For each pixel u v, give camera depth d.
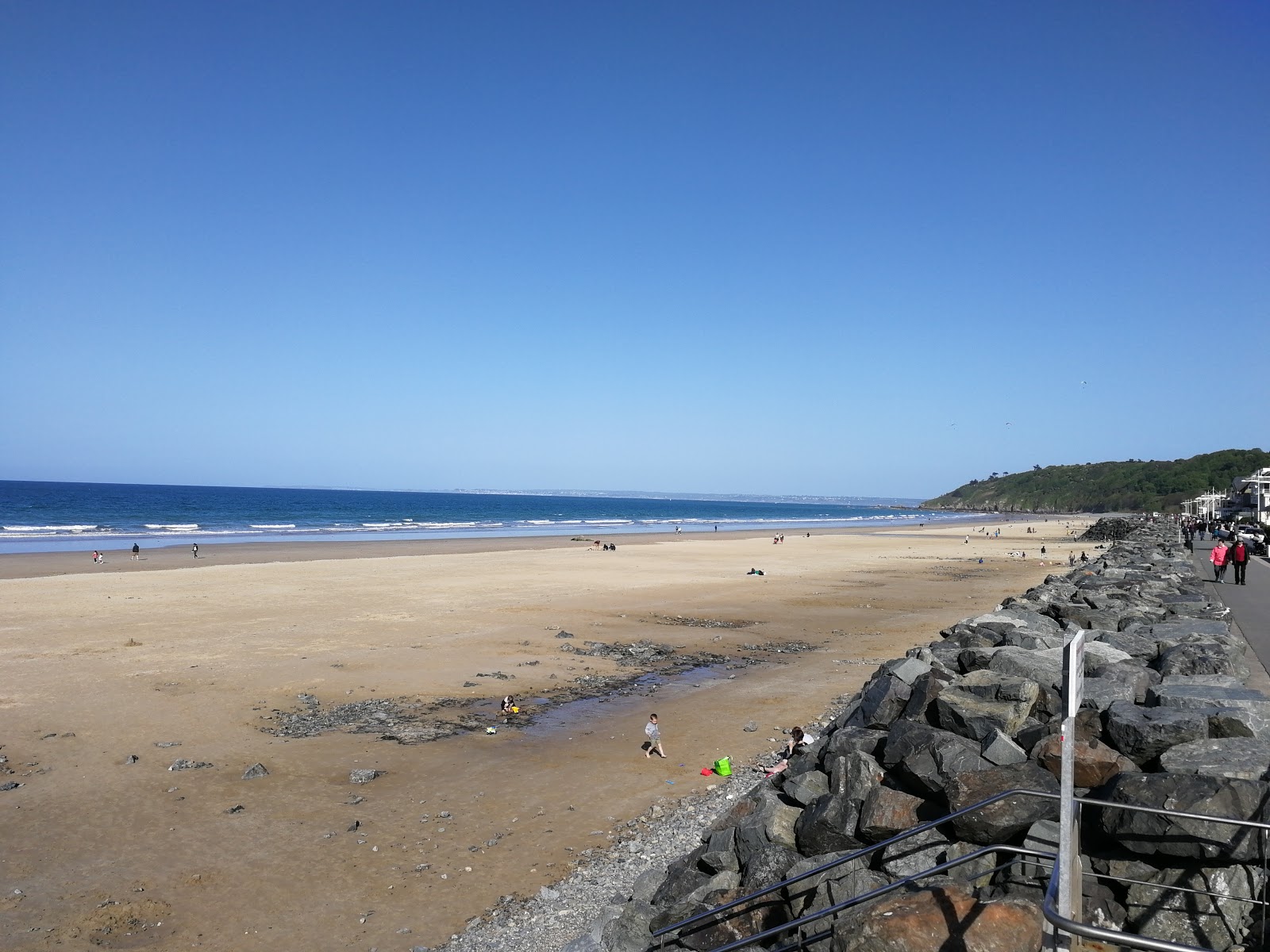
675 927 7.55
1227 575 28.42
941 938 5.36
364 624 29.80
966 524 153.50
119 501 162.62
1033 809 6.53
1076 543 92.25
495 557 59.69
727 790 13.66
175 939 9.26
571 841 11.79
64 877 10.70
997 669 9.94
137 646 25.28
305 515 136.12
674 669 23.78
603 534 100.25
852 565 59.62
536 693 20.70
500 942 9.02
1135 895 5.62
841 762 8.62
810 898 7.06
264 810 12.97
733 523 152.88
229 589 39.03
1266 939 5.13
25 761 15.06
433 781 14.38
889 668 12.63
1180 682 8.84
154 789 13.82
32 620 29.52
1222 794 5.59
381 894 10.24
